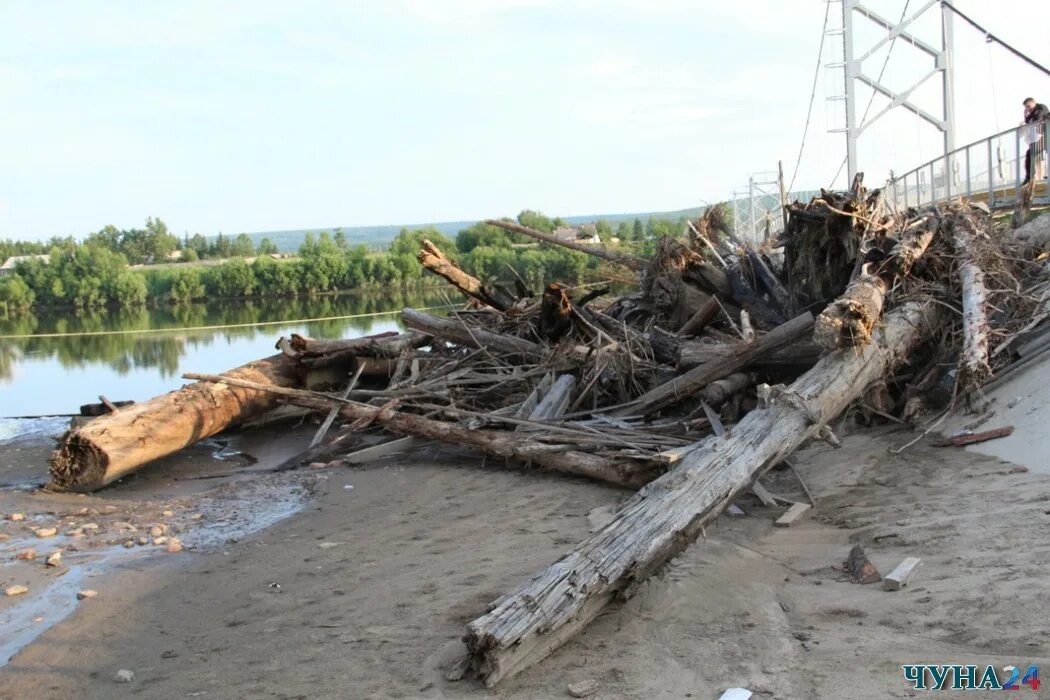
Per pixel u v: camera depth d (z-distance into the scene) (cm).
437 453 1094
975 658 443
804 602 555
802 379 804
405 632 548
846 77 2677
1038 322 979
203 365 2375
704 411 998
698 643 503
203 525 862
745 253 1296
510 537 734
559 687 463
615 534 562
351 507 895
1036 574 529
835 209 1043
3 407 1817
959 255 1038
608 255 1556
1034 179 1599
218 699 484
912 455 835
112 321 4106
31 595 682
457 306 1673
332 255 5281
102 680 527
